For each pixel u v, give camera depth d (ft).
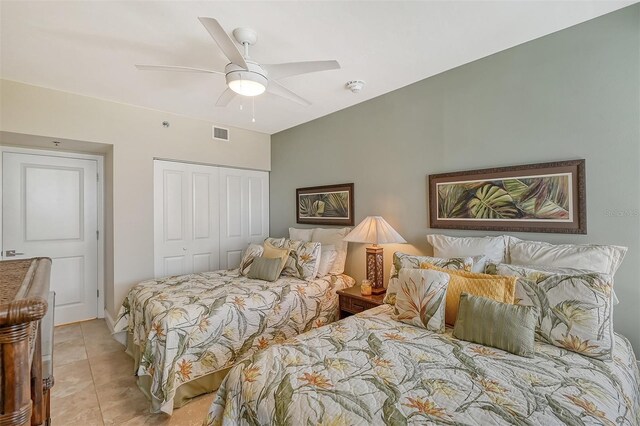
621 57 6.01
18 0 5.44
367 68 8.31
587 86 6.39
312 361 4.56
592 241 6.32
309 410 3.51
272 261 9.96
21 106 8.88
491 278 5.64
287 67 6.59
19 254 10.73
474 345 5.01
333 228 11.83
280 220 14.52
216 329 7.39
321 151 12.41
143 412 6.63
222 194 13.64
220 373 7.45
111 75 8.50
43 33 6.48
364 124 10.75
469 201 8.07
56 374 8.13
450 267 6.56
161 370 6.53
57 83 9.00
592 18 6.29
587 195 6.38
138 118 11.00
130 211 10.85
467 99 8.16
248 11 5.83
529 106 7.14
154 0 5.49
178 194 12.34
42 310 2.00
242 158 13.93
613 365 4.38
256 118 12.51
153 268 11.41
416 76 8.86
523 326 4.75
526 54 7.16
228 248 13.79
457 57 7.80
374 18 6.12
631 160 5.93
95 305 12.29
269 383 4.08
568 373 4.11
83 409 6.70
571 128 6.57
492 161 7.74
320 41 6.93
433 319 5.74
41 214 11.14
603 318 4.66
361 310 8.84
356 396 3.69
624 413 3.52
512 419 3.21
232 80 6.45
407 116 9.48
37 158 11.03
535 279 5.40
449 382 3.94
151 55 7.44
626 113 5.97
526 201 7.13
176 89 9.48
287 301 8.80
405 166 9.56
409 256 7.46
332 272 10.70
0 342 1.94
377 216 9.58
